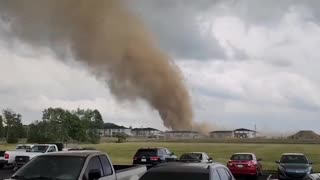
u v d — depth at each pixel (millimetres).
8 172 25266
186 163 8094
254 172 24672
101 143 107562
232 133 139750
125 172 10156
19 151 28047
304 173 22953
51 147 28453
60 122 96562
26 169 8211
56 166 8203
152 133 154125
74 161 8352
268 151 70375
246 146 89438
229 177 8516
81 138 98938
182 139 135125
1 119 110062
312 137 131625
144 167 11594
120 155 57250
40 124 96062
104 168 9125
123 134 144125
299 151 69812
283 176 23297
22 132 109375
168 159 27016
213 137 141125
